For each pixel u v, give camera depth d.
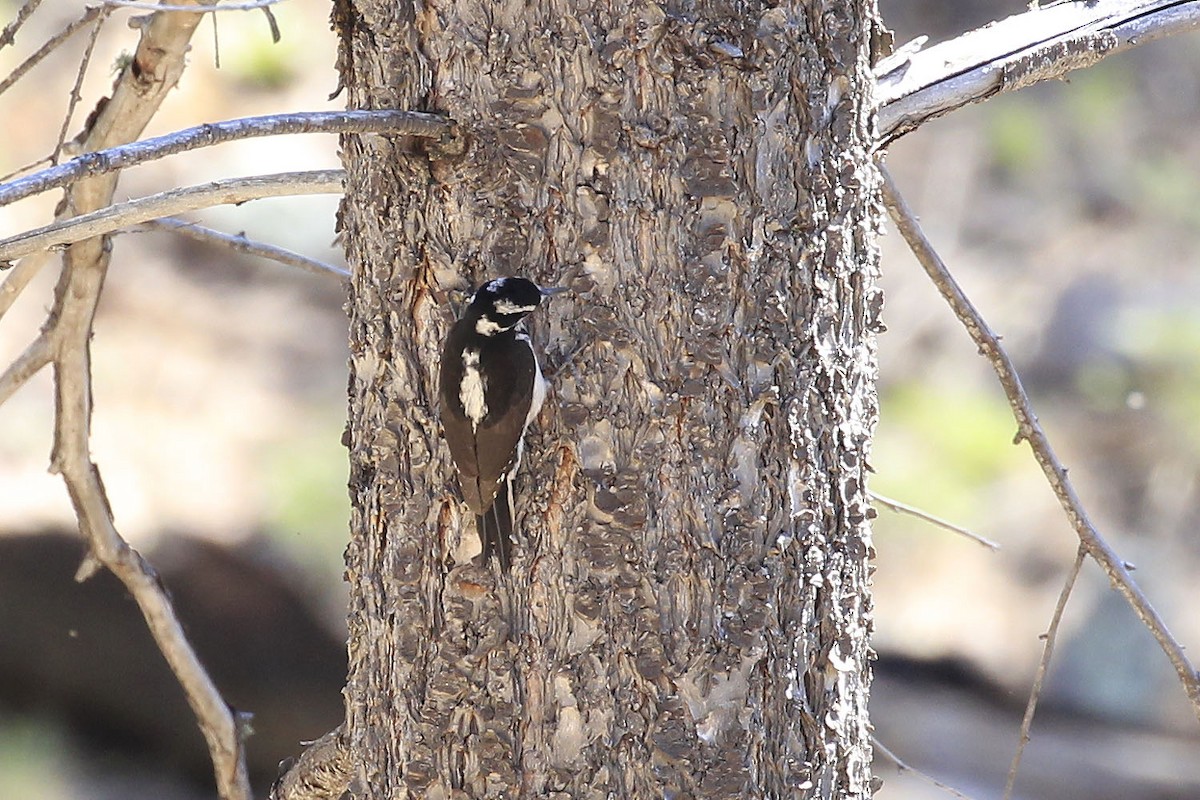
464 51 8.33
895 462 30.94
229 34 33.75
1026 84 10.16
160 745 25.92
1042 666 10.36
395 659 8.95
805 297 8.51
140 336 29.05
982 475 31.09
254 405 28.06
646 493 8.35
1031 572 29.30
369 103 8.79
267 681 24.80
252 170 30.91
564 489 8.50
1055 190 38.16
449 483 8.73
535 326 8.46
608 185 8.26
